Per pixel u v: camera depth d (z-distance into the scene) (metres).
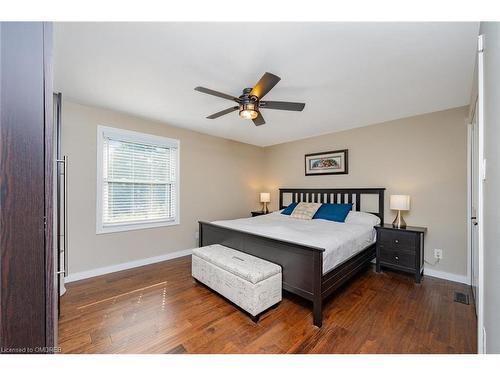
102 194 2.93
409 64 1.80
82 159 2.76
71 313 1.99
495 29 0.96
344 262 2.28
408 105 2.68
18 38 0.60
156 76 2.03
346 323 1.85
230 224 2.99
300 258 1.97
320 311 1.81
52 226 0.64
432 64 1.80
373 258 3.14
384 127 3.35
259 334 1.70
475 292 2.20
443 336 1.67
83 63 1.82
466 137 2.66
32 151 0.61
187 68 1.89
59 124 1.81
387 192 3.31
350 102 2.60
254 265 2.09
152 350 1.53
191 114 3.07
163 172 3.56
